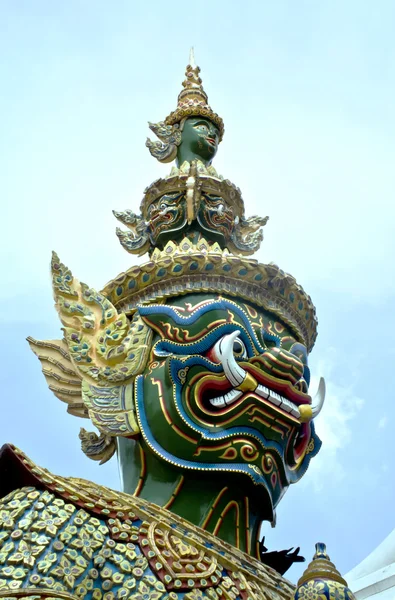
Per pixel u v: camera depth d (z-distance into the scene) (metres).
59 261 10.12
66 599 6.98
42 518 7.64
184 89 12.47
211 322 9.58
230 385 9.28
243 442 9.14
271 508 9.45
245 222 11.70
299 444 10.00
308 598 7.29
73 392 9.90
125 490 9.49
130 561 7.64
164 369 9.35
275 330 10.12
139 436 9.38
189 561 7.87
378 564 11.05
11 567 7.19
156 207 11.12
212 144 11.80
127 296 10.21
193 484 9.16
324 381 10.16
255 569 8.64
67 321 9.86
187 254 10.14
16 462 8.03
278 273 10.21
